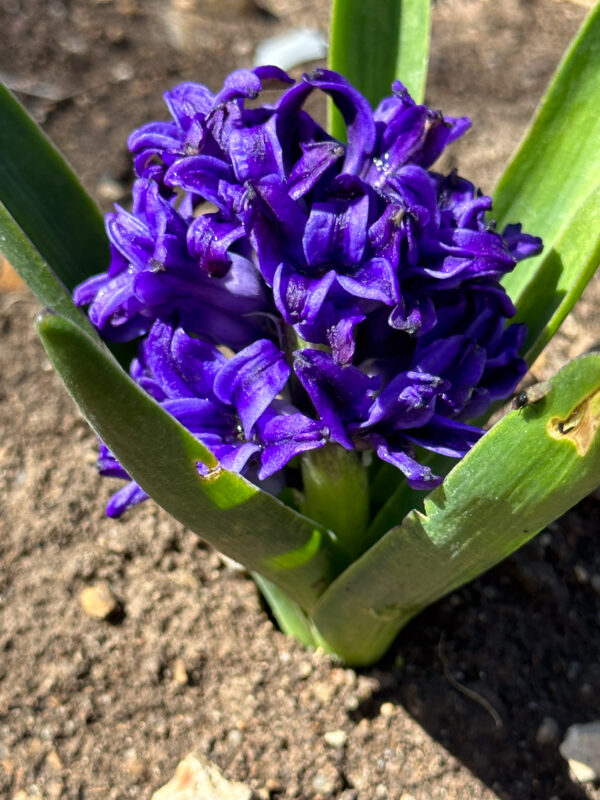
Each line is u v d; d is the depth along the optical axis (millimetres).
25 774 197
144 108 340
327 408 135
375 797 194
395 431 143
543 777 198
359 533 174
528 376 258
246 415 136
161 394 161
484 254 138
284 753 199
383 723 203
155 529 231
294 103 138
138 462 129
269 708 205
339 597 171
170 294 144
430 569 153
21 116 173
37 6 372
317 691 205
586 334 271
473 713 203
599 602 219
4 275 289
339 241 132
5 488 242
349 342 130
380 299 127
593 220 164
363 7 184
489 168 311
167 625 217
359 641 192
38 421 256
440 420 143
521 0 377
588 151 177
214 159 137
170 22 375
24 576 225
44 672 211
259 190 128
